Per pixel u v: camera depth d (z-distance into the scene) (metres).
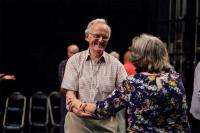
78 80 3.19
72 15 10.48
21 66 10.40
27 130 9.29
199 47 7.59
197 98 4.23
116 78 3.20
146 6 9.88
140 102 2.49
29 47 10.41
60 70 6.06
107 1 10.43
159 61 2.52
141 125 2.50
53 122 9.88
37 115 10.34
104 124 3.16
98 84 3.17
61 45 10.48
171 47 8.17
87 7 10.48
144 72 2.55
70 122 3.19
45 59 10.46
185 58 7.74
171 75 2.53
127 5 10.34
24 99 9.70
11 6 10.28
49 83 10.48
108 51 10.48
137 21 10.31
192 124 6.39
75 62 3.21
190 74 7.46
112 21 10.44
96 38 3.13
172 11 8.31
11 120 10.23
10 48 10.35
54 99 10.23
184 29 7.87
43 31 10.44
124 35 10.44
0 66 10.32
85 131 3.16
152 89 2.48
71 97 3.12
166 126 2.49
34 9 10.37
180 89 2.50
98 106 2.61
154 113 2.47
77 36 10.53
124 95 2.55
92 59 3.20
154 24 8.97
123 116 3.24
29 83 10.42
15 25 10.34
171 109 2.48
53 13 10.43
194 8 7.66
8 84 10.27
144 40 2.54
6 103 9.67
